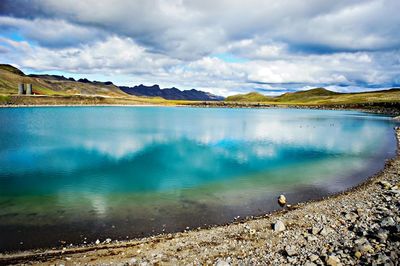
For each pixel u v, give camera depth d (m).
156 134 61.66
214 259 10.36
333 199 17.59
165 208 17.00
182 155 37.47
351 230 11.96
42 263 10.38
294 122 97.19
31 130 67.06
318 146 44.56
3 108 176.75
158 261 10.32
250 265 9.75
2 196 20.05
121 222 14.75
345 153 37.47
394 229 11.05
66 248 11.73
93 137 56.12
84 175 26.88
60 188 22.31
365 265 8.77
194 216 15.48
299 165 30.11
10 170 29.20
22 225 14.39
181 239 12.34
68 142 49.47
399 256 8.87
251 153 38.62
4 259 10.72
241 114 152.12
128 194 20.42
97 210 16.80
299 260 9.73
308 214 14.80
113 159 35.16
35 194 20.56
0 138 53.81
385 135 59.03
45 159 35.16
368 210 14.30
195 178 25.25
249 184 22.62
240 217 15.17
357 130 69.88
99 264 10.21
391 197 16.23
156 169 29.28
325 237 11.51
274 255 10.39
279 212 15.70
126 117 116.31
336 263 8.97
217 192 20.48
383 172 24.78
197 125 84.38
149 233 13.24
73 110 167.62
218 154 38.16
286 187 21.39
